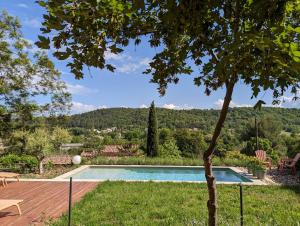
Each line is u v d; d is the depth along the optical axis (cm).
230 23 270
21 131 1802
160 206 833
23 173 1606
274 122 3309
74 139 3325
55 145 1900
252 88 242
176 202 873
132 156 2356
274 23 213
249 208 797
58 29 226
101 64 265
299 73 200
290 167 1594
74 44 248
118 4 219
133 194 983
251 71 222
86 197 943
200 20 249
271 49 192
